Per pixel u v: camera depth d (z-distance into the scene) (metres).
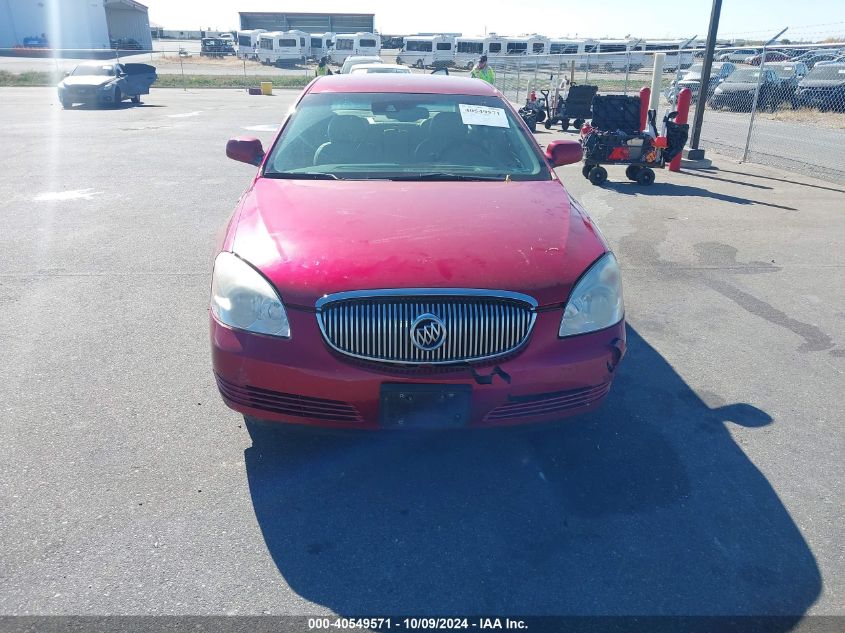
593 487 3.18
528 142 4.41
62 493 3.03
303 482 3.16
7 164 11.07
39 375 4.10
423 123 4.41
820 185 10.63
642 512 3.01
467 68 53.59
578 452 3.46
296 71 51.44
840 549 2.81
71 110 21.88
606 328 3.03
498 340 2.84
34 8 59.97
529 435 3.60
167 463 3.27
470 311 2.81
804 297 5.73
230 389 2.98
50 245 6.70
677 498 3.12
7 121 17.92
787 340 4.88
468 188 3.76
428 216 3.30
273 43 55.28
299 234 3.10
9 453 3.31
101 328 4.80
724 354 4.63
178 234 7.16
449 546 2.79
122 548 2.72
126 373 4.15
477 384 2.81
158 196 8.95
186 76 42.34
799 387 4.20
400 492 3.12
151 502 3.00
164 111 21.92
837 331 5.05
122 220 7.69
